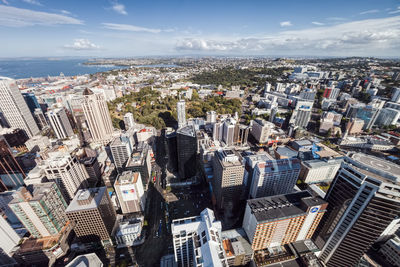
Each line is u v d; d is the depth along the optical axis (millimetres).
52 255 187500
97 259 146000
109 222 196250
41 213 181000
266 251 169250
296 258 163500
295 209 160000
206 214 147875
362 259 183125
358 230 141000
